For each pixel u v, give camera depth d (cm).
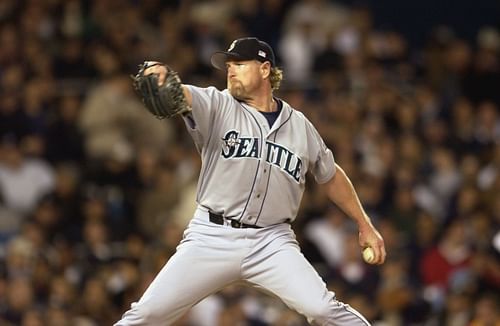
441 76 6256
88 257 4694
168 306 2300
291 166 2341
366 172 5278
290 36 6162
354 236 4619
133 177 5256
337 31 6384
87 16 6094
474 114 6122
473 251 4822
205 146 2327
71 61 5747
